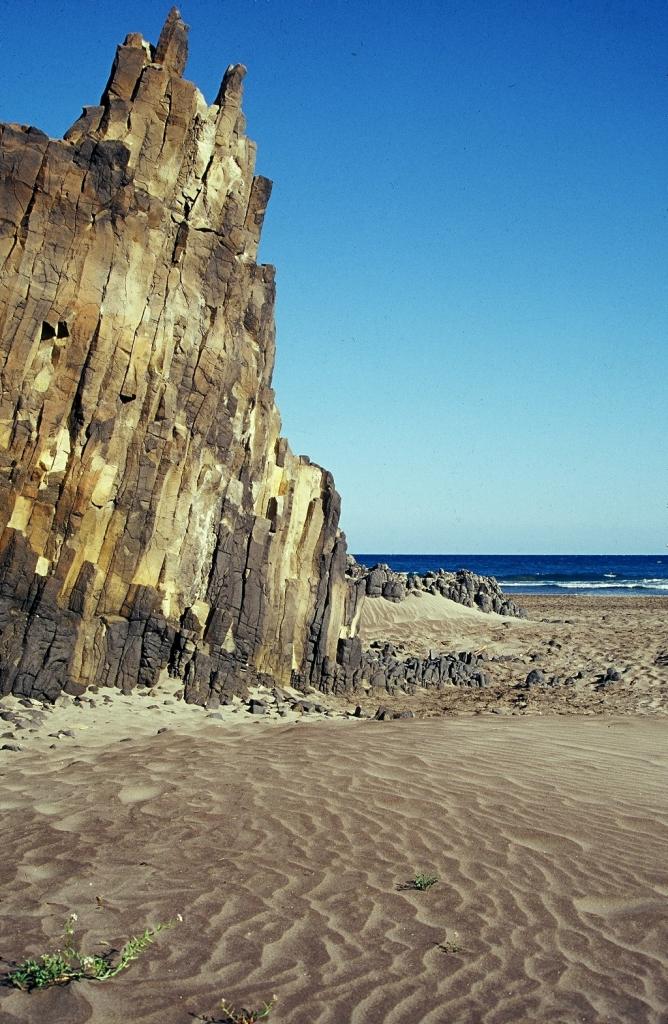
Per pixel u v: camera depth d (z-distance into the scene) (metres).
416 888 7.25
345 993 5.27
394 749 13.35
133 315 17.14
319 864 7.78
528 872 7.74
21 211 16.09
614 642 32.97
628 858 8.20
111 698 16.28
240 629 19.73
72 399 16.44
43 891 6.80
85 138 16.73
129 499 17.25
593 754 13.67
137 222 17.20
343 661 23.50
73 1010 4.82
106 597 17.09
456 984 5.47
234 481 20.11
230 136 19.47
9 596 15.41
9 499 15.61
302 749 13.20
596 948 6.11
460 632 34.62
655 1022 5.03
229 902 6.73
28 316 15.95
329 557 23.08
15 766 11.57
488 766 12.22
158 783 10.62
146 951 5.71
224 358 19.34
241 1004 5.05
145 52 18.34
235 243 19.53
